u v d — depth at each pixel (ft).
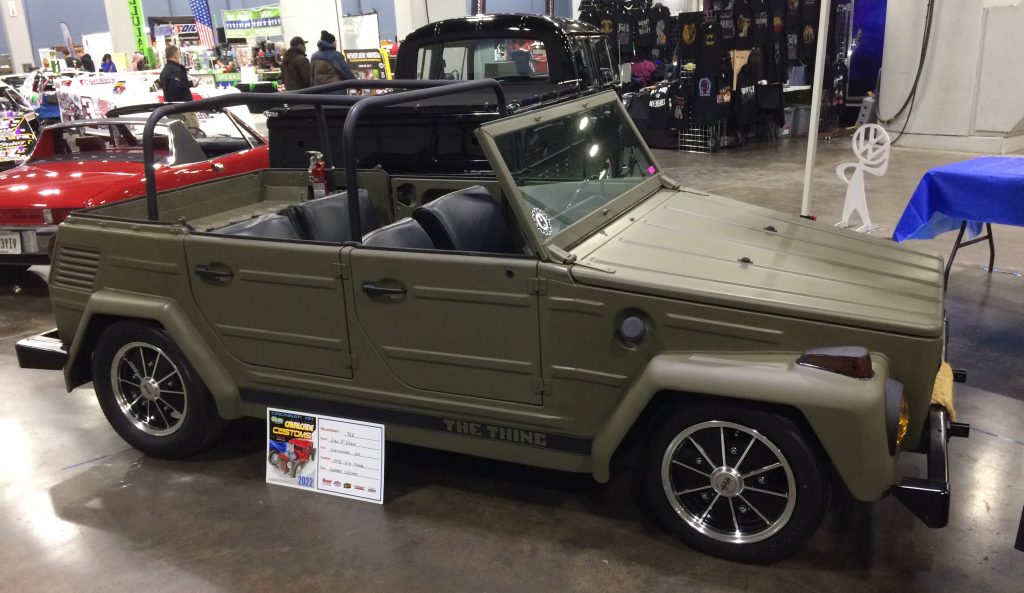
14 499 10.94
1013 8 33.81
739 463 8.62
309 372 10.35
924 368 8.09
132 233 10.85
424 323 9.43
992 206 15.58
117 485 11.21
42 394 14.52
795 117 44.62
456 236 10.77
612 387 8.86
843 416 7.70
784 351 8.29
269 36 53.78
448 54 22.71
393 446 12.03
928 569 8.82
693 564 9.01
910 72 37.78
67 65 61.52
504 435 9.58
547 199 9.63
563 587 8.71
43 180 20.15
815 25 42.75
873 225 23.62
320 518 10.20
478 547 9.49
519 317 8.95
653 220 10.99
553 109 10.49
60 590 9.01
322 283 9.78
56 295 11.76
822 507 8.39
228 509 10.50
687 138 41.16
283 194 14.74
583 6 46.34
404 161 18.02
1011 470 10.85
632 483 10.79
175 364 11.07
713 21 38.63
